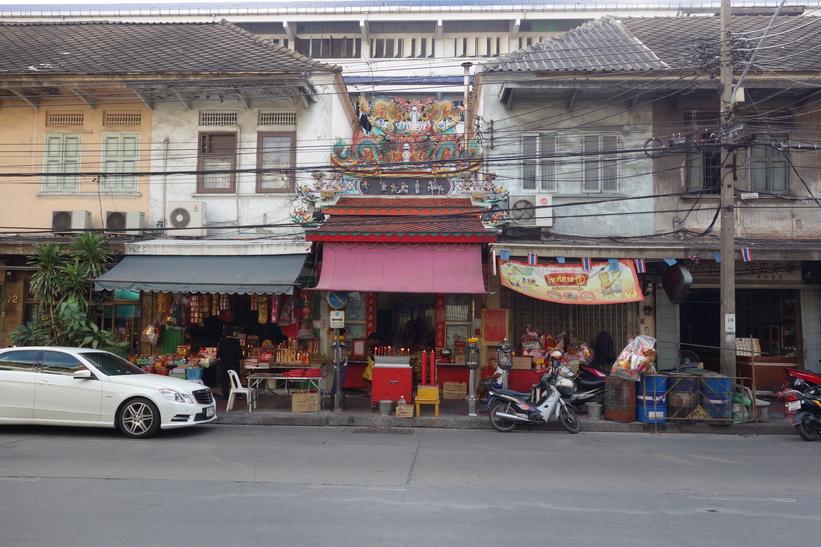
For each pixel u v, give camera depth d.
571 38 16.77
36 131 15.17
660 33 17.23
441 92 25.00
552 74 13.81
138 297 15.20
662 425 11.45
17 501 6.11
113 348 13.33
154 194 15.01
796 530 5.52
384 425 11.71
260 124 15.13
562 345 14.22
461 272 12.45
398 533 5.30
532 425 11.55
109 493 6.43
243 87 14.45
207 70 14.24
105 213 15.00
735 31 16.97
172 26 18.09
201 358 13.91
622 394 11.66
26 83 14.45
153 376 10.86
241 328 15.13
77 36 17.36
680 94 14.40
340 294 12.66
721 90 12.14
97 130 15.18
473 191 13.83
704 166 14.51
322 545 4.98
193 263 13.56
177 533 5.22
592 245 13.15
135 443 9.41
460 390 14.39
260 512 5.84
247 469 7.66
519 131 14.75
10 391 10.01
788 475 7.78
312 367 12.82
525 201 14.23
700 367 12.49
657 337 14.80
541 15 30.78
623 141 14.70
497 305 14.84
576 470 7.90
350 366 14.84
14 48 16.31
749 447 9.84
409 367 12.12
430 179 14.41
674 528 5.54
